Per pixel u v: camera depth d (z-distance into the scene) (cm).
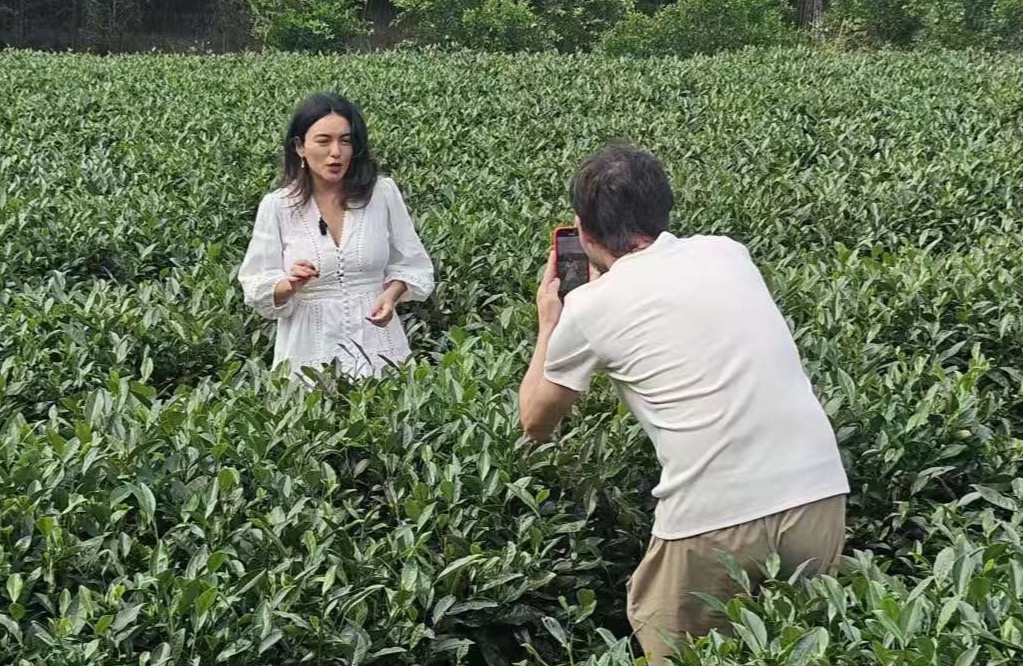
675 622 312
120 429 390
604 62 1669
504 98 1288
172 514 351
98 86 1368
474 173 860
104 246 683
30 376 464
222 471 348
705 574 302
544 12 2512
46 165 908
